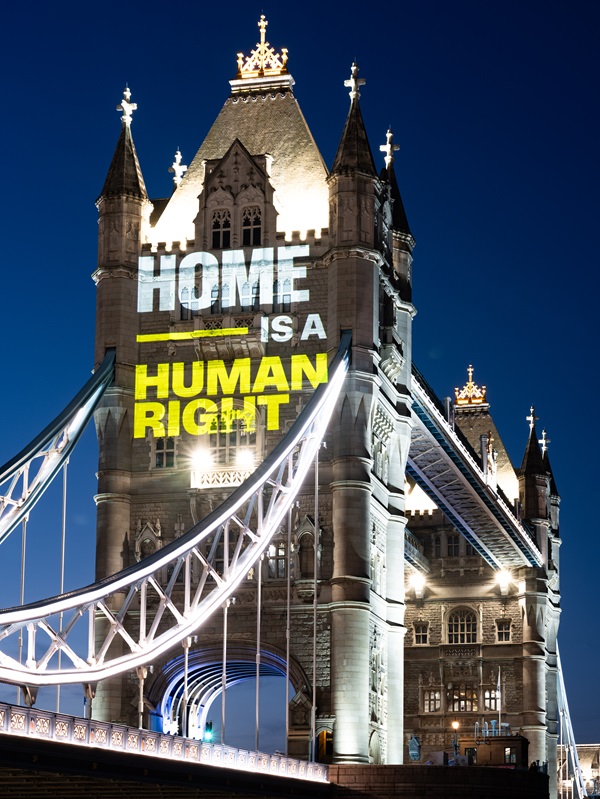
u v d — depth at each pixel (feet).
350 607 256.32
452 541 451.53
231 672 283.59
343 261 270.26
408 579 450.30
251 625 262.47
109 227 282.36
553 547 474.49
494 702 437.99
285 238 278.05
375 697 265.34
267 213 280.10
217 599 228.63
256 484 238.89
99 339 278.67
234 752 204.03
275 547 265.34
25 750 155.74
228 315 275.39
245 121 297.12
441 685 441.68
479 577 446.60
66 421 260.62
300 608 260.62
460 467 359.25
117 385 275.39
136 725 262.06
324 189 283.18
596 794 542.98
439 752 276.00
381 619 272.10
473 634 444.55
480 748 311.47
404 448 286.66
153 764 178.50
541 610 439.22
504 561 436.76
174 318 279.28
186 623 222.48
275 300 276.41
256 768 211.82
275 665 263.49
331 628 258.37
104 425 275.18
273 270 277.23
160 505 271.90
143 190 286.25
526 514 449.89
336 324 268.62
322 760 250.37
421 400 310.45
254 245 279.49
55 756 160.76
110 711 263.49
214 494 269.64
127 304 279.69
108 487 271.90
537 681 433.89
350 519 260.01
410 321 294.66
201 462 271.28
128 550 270.87
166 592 221.05
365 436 263.90
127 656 208.54
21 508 250.16
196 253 280.72
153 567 215.92
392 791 241.55
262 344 273.75
